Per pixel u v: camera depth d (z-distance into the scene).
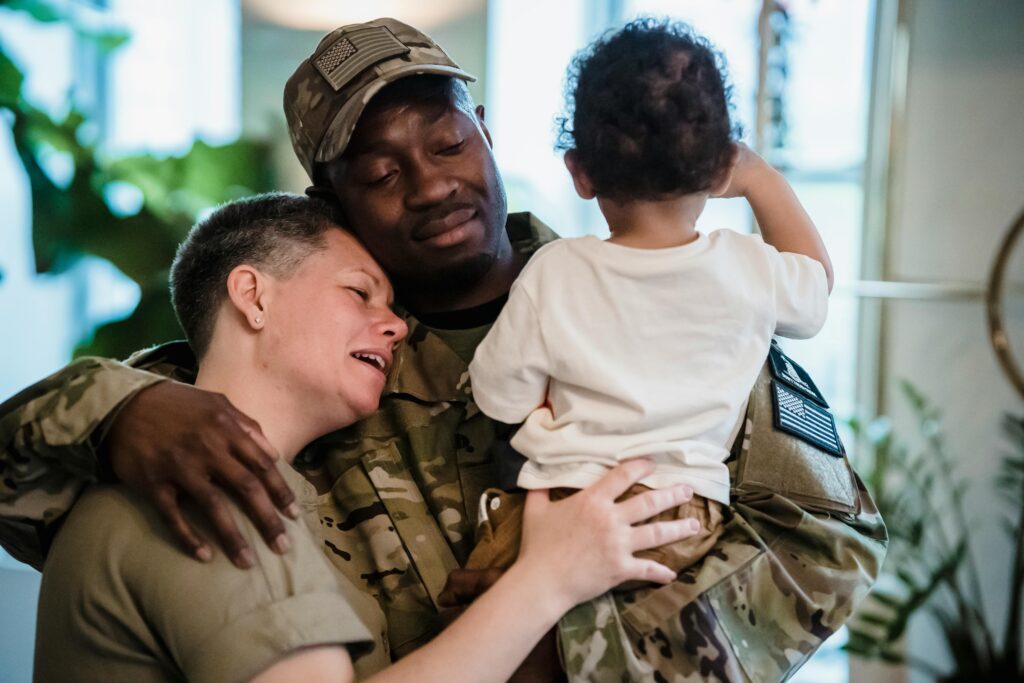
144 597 1.07
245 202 1.39
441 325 1.49
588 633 1.10
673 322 1.12
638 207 1.12
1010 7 2.85
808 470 1.25
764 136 2.89
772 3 2.90
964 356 3.00
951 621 2.79
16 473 1.17
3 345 3.44
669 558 1.14
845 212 3.06
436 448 1.40
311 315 1.26
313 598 1.05
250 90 3.45
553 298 1.14
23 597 2.65
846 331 3.15
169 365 1.44
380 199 1.34
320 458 1.44
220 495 1.06
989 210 2.92
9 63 2.93
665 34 1.10
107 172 2.99
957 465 3.03
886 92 2.95
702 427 1.13
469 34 3.32
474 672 1.03
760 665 1.14
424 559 1.32
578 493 1.12
